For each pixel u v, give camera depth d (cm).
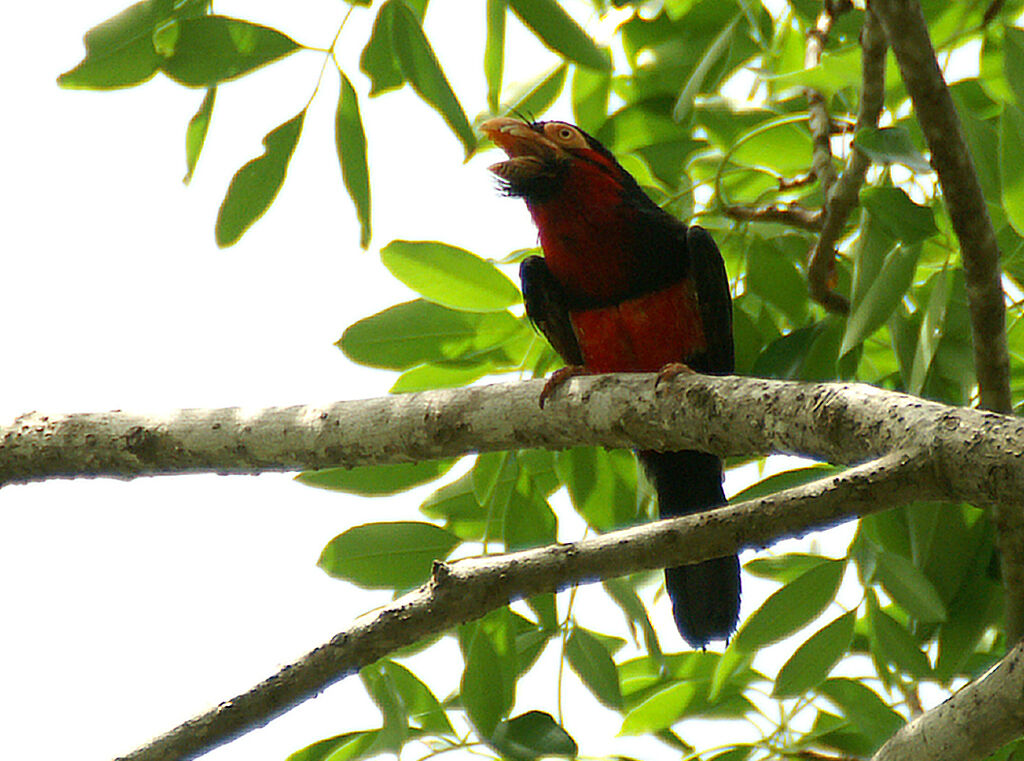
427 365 867
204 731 532
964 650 762
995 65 745
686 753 898
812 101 894
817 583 750
